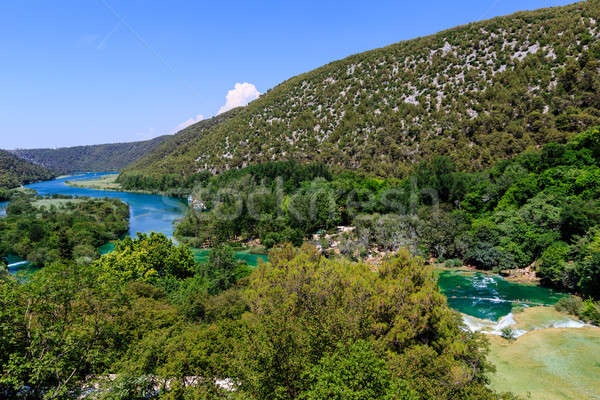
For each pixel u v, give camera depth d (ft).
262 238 264.11
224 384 61.36
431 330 74.02
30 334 55.11
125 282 129.08
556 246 154.30
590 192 172.04
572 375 85.15
